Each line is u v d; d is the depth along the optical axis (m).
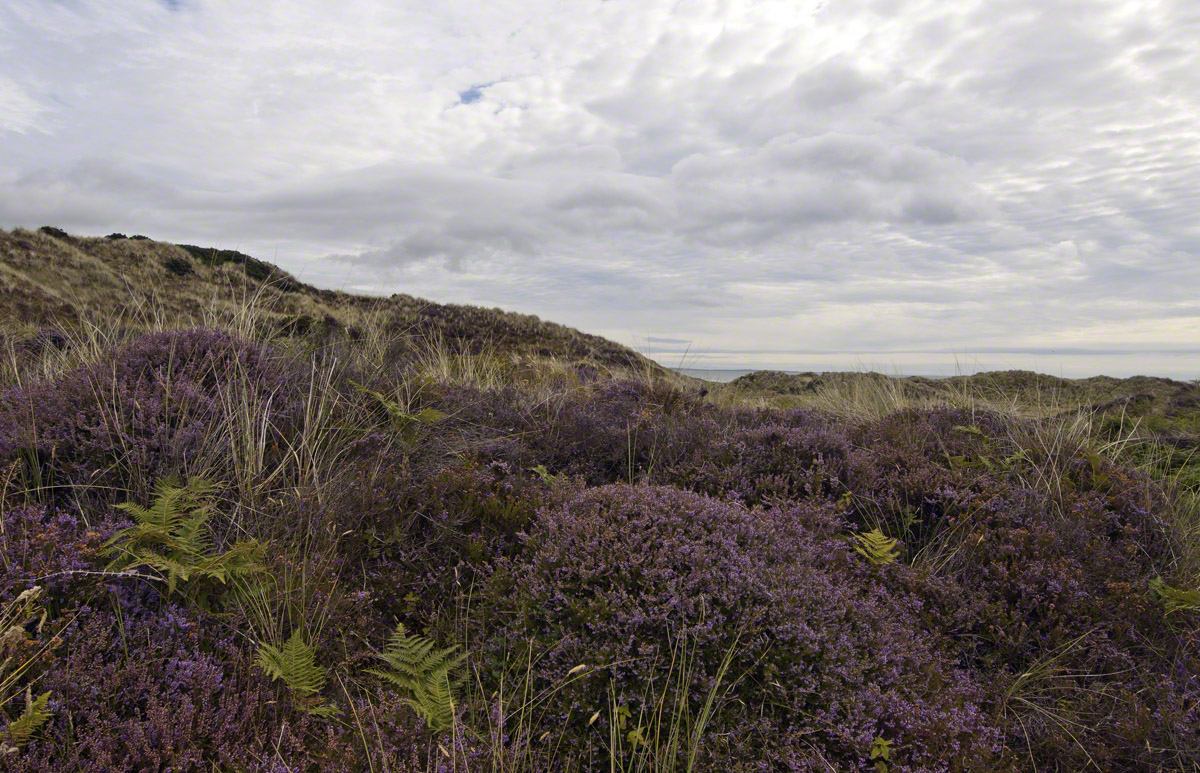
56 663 2.09
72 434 3.61
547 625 2.80
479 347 14.32
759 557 3.07
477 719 2.42
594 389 7.47
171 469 3.59
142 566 2.73
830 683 2.52
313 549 3.23
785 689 2.53
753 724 2.40
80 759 1.84
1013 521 4.20
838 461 4.81
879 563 3.63
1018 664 3.29
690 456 5.04
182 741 1.94
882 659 2.71
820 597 2.88
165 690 2.16
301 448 4.05
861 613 2.98
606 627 2.65
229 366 4.68
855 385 8.40
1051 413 6.62
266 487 3.66
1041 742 2.82
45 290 17.53
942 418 6.09
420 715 2.20
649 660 2.55
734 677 2.56
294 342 6.06
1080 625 3.41
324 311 14.36
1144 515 4.25
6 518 2.82
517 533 3.35
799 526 3.65
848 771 2.35
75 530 2.86
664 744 2.32
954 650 3.27
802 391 13.52
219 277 25.03
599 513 3.33
